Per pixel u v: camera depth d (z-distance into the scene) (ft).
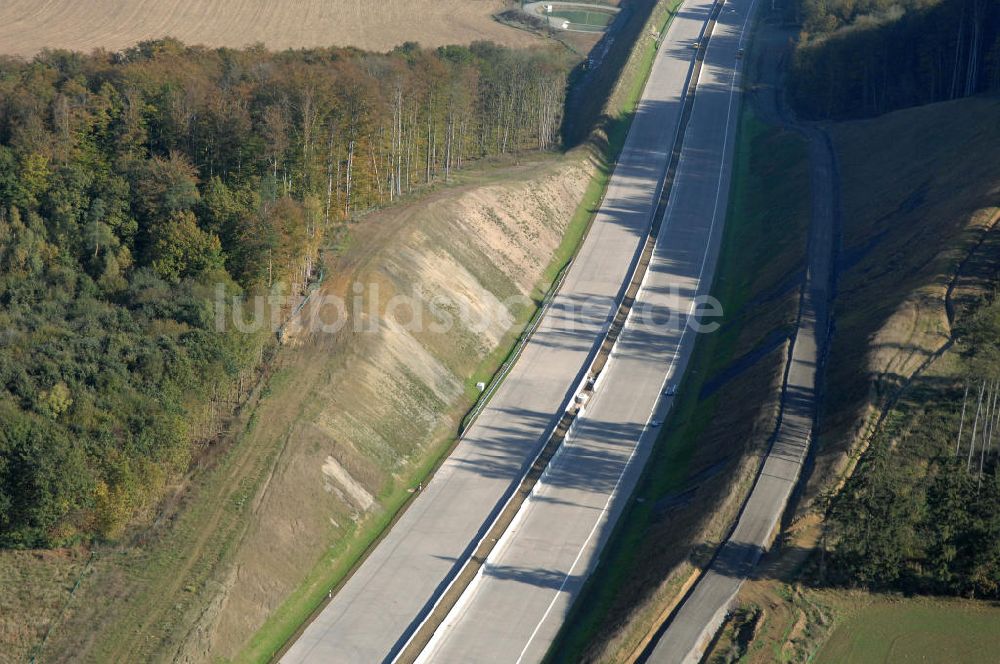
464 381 373.61
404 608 277.03
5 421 272.31
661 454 344.08
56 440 270.26
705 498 297.33
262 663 257.96
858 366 329.52
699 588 260.21
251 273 357.61
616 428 356.79
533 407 366.84
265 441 309.42
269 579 274.16
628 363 395.34
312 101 412.16
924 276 363.76
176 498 288.10
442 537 303.27
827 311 383.45
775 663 236.22
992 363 299.38
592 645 255.70
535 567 291.99
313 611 275.18
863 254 415.23
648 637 249.34
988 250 363.56
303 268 373.20
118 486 270.46
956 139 460.14
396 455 329.31
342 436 319.27
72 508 266.57
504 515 311.68
